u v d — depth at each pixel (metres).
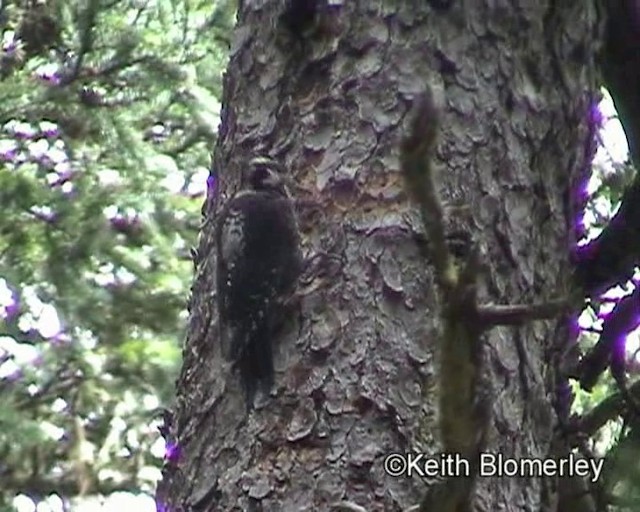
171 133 14.69
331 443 6.75
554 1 7.88
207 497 6.90
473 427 5.19
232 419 7.00
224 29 14.63
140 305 14.47
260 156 7.55
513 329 7.07
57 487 14.55
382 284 7.02
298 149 7.46
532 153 7.55
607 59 9.31
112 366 14.53
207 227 7.82
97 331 14.48
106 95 14.53
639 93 9.45
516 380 7.00
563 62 7.85
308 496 6.67
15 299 14.24
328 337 6.95
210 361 7.27
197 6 14.71
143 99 14.56
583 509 7.40
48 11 14.31
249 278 7.05
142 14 14.66
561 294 7.45
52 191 14.24
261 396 6.93
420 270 7.04
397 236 7.09
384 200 7.20
